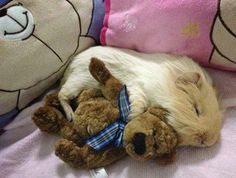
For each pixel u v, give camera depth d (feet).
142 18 1.11
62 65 1.19
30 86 1.15
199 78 1.04
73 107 1.17
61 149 1.07
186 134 1.01
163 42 1.12
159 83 1.05
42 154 1.16
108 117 1.05
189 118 1.00
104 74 1.09
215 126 1.03
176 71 1.09
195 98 1.03
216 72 1.20
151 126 0.98
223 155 1.06
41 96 1.25
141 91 1.07
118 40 1.18
